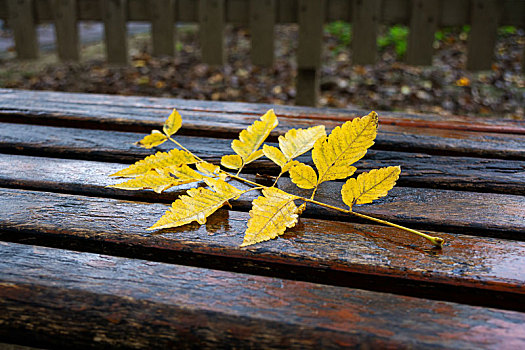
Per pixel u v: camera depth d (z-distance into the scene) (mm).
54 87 4570
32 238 655
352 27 3256
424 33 3217
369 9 3199
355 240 643
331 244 631
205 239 639
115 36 3551
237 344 479
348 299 530
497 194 785
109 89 4594
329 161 701
